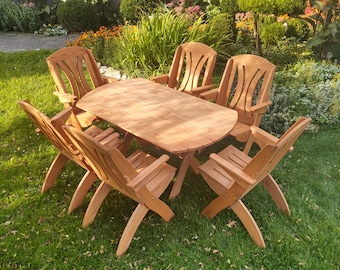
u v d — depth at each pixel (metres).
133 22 7.14
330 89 4.12
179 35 4.88
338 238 2.54
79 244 2.51
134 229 2.43
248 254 2.42
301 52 5.34
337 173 3.24
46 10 8.23
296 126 2.23
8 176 3.23
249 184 2.24
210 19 5.74
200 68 3.77
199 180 3.18
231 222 2.67
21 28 8.05
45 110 4.43
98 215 2.78
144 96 3.29
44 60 6.00
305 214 2.76
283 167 3.32
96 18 7.99
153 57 4.91
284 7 4.46
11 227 2.67
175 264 2.36
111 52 5.63
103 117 2.91
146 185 2.47
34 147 3.67
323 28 5.12
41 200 2.95
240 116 3.49
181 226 2.66
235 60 3.48
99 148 2.05
